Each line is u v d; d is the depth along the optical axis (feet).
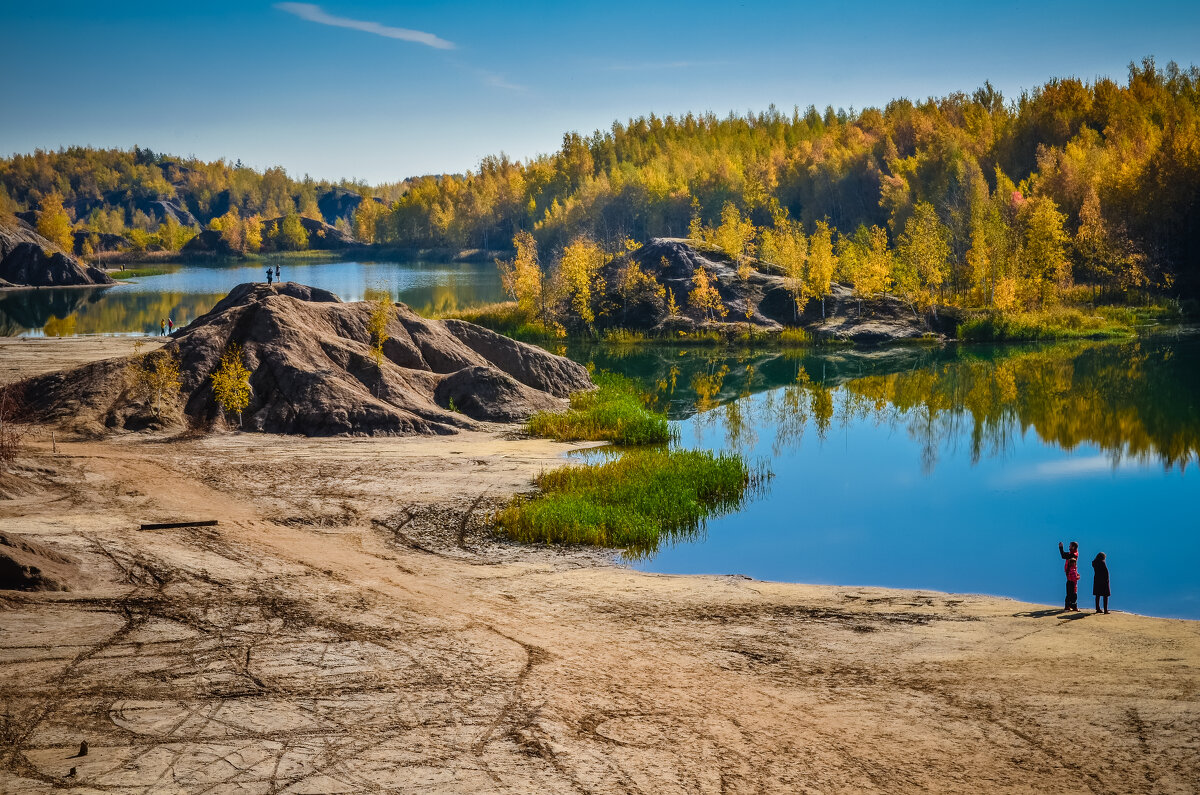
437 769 36.81
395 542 76.79
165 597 58.34
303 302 144.77
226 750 37.93
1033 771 37.35
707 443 125.80
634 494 90.58
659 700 44.68
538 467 104.58
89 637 50.85
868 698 45.14
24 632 51.06
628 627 56.49
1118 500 96.99
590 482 94.48
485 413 133.39
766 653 51.80
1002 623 57.26
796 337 241.76
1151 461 115.44
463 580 66.80
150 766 36.35
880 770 37.60
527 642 52.95
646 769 37.42
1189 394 161.68
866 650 52.29
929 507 94.79
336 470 100.94
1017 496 99.19
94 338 221.46
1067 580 60.85
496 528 81.51
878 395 167.22
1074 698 44.27
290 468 101.04
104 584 60.75
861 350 230.68
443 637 53.11
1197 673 47.03
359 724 40.83
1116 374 184.75
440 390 138.41
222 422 120.67
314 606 57.98
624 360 216.54
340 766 36.81
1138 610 65.77
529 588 65.41
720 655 51.44
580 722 41.81
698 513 89.86
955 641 53.67
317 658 48.88
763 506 95.20
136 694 43.42
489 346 156.97
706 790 35.81
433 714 42.14
